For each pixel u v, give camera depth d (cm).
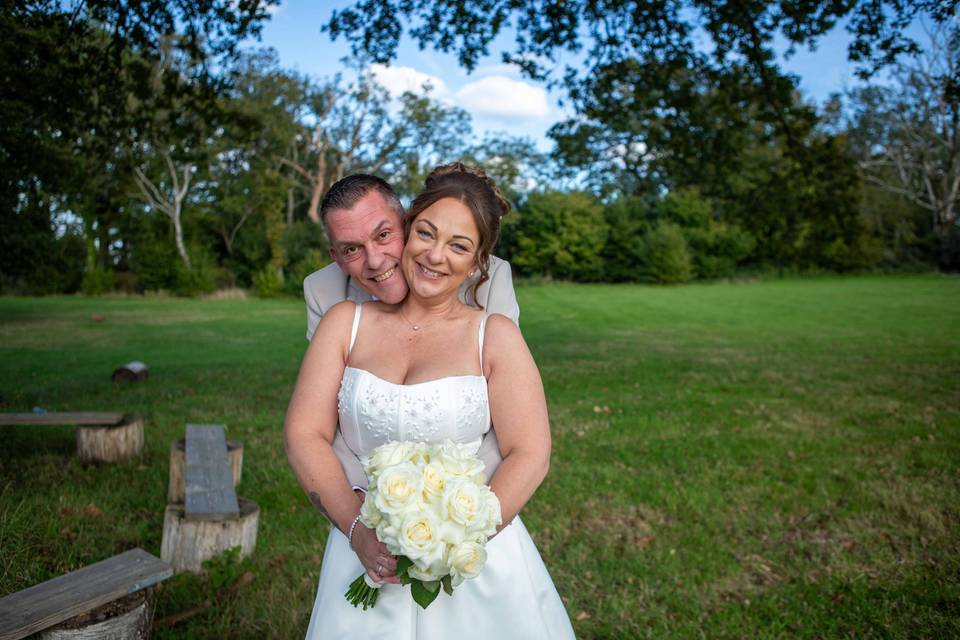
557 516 453
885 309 2136
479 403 177
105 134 753
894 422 704
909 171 4250
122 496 461
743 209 1090
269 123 3353
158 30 690
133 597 253
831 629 320
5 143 916
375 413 175
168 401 798
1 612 226
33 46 642
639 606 344
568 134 1073
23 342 1382
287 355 1261
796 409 768
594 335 1616
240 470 499
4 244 1465
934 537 415
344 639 178
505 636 182
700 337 1562
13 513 396
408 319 188
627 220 3944
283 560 374
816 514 457
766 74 926
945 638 309
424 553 141
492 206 179
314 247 3434
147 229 3322
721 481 521
